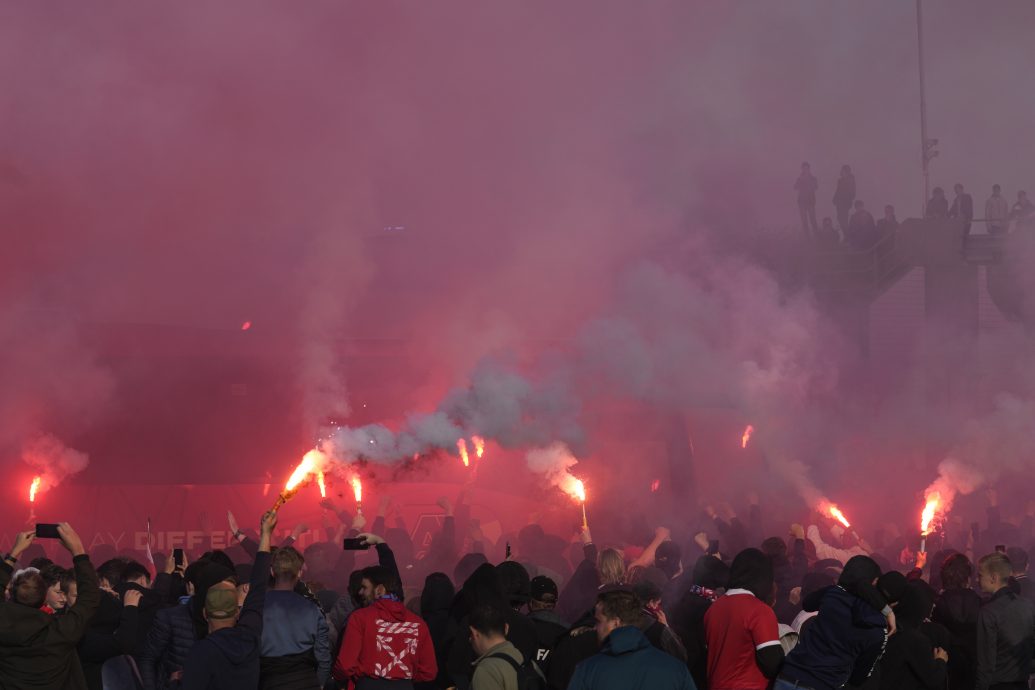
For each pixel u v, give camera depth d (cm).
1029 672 902
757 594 755
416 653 757
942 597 952
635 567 962
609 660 636
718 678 739
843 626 730
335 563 1238
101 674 848
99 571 903
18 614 716
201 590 758
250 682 713
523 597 797
